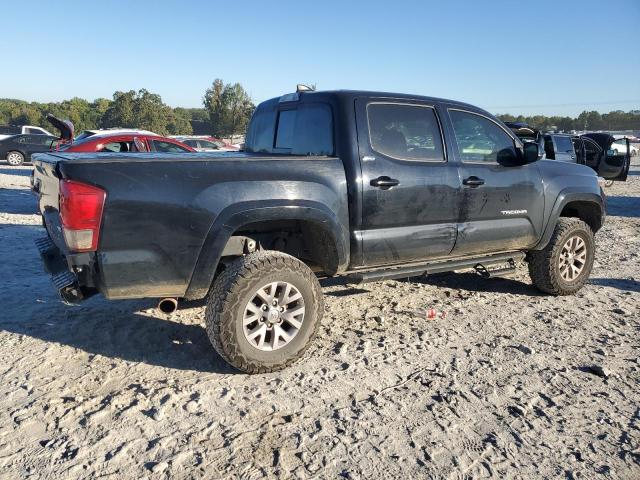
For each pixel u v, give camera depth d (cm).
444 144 461
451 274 649
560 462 279
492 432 304
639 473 271
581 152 1664
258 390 346
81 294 337
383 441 293
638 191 1805
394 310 508
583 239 562
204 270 351
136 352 399
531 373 379
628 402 341
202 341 423
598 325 479
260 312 360
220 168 354
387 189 418
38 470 263
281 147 482
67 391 339
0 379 352
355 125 411
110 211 321
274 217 366
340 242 400
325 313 496
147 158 345
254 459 275
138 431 297
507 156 507
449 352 413
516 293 574
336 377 367
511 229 505
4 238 770
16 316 462
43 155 408
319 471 267
